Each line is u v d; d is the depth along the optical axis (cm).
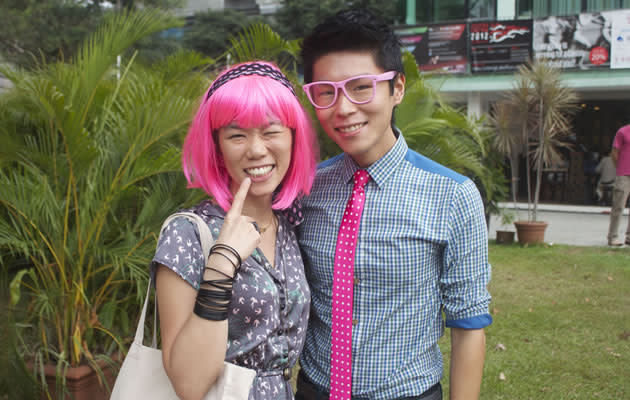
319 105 138
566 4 1317
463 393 140
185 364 112
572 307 483
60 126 245
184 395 114
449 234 137
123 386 122
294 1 1301
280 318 132
